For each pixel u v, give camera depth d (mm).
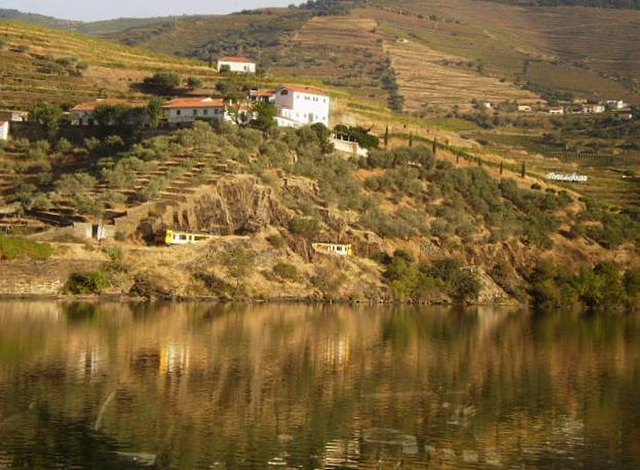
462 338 187125
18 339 155000
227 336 170125
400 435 111688
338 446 107000
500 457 105938
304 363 149750
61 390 124375
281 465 100438
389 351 165375
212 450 104000
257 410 119750
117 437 106750
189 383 131750
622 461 106250
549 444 111500
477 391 136375
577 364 163125
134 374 135250
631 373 155875
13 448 101938
